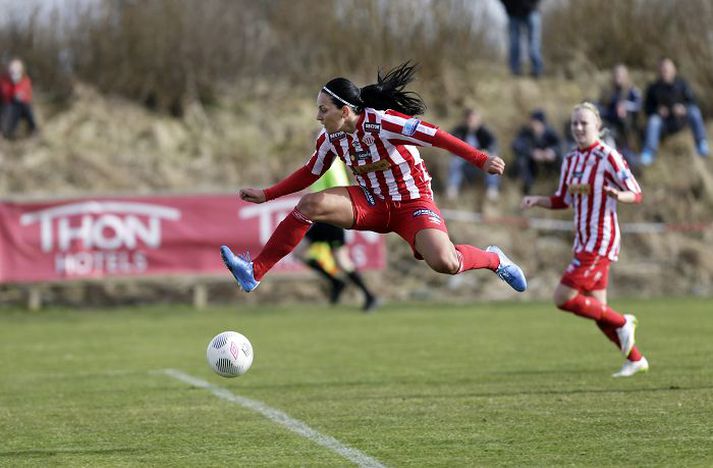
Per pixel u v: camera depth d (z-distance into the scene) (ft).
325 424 62.18
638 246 179.42
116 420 65.72
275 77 228.43
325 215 63.52
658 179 191.62
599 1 224.33
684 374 79.10
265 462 51.83
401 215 64.18
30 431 62.44
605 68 225.56
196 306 162.71
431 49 215.92
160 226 156.35
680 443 53.42
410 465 50.16
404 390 75.72
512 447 53.72
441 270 63.36
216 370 61.00
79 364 98.53
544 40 231.71
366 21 216.33
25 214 154.40
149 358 102.47
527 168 185.68
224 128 213.25
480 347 103.40
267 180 199.31
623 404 65.92
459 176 189.26
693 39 217.56
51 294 169.37
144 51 214.69
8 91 198.59
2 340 122.62
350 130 62.64
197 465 51.49
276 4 229.66
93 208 155.53
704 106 214.28
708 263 174.40
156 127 209.15
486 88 217.77
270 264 64.13
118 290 171.22
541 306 152.56
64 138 203.92
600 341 106.32
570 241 181.47
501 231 182.91
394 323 132.26
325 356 99.71
